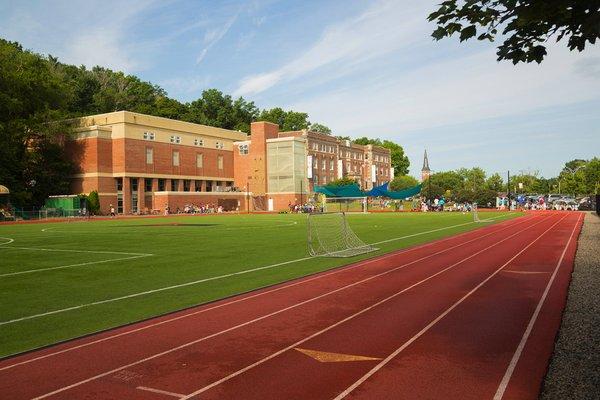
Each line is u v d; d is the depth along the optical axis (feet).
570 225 105.91
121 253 64.85
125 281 43.09
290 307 32.01
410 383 18.67
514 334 24.81
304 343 24.03
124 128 224.33
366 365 20.79
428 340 24.12
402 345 23.41
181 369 20.74
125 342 24.80
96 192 214.48
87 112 299.38
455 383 18.57
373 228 108.17
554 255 56.13
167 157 249.55
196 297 35.88
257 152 286.25
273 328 26.94
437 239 79.20
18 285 41.52
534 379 18.79
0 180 191.42
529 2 14.75
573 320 26.96
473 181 373.20
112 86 349.20
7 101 197.98
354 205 281.74
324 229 109.81
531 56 16.69
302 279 42.78
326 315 29.63
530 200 251.60
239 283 41.29
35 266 52.95
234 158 296.71
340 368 20.48
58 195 214.28
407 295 35.06
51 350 23.65
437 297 34.17
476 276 42.70
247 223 143.13
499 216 160.56
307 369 20.44
